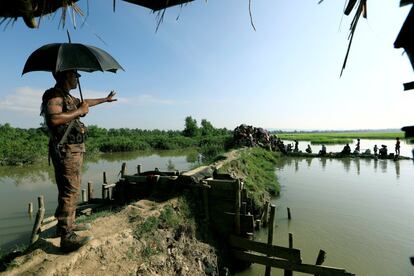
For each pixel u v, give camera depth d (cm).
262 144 4081
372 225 1384
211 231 963
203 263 830
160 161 3903
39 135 4709
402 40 127
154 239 748
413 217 1498
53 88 406
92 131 6631
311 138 9050
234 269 938
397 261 1033
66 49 385
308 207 1677
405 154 4284
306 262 1036
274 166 3206
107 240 627
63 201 448
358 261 1037
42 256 498
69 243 473
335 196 1925
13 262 473
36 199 1773
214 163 1714
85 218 837
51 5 192
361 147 5812
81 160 450
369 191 2062
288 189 2130
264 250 892
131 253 656
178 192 1012
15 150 3262
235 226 951
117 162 3791
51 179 2458
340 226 1375
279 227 1367
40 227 802
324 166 3297
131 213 834
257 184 1873
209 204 988
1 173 2791
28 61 420
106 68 398
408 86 132
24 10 182
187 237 861
